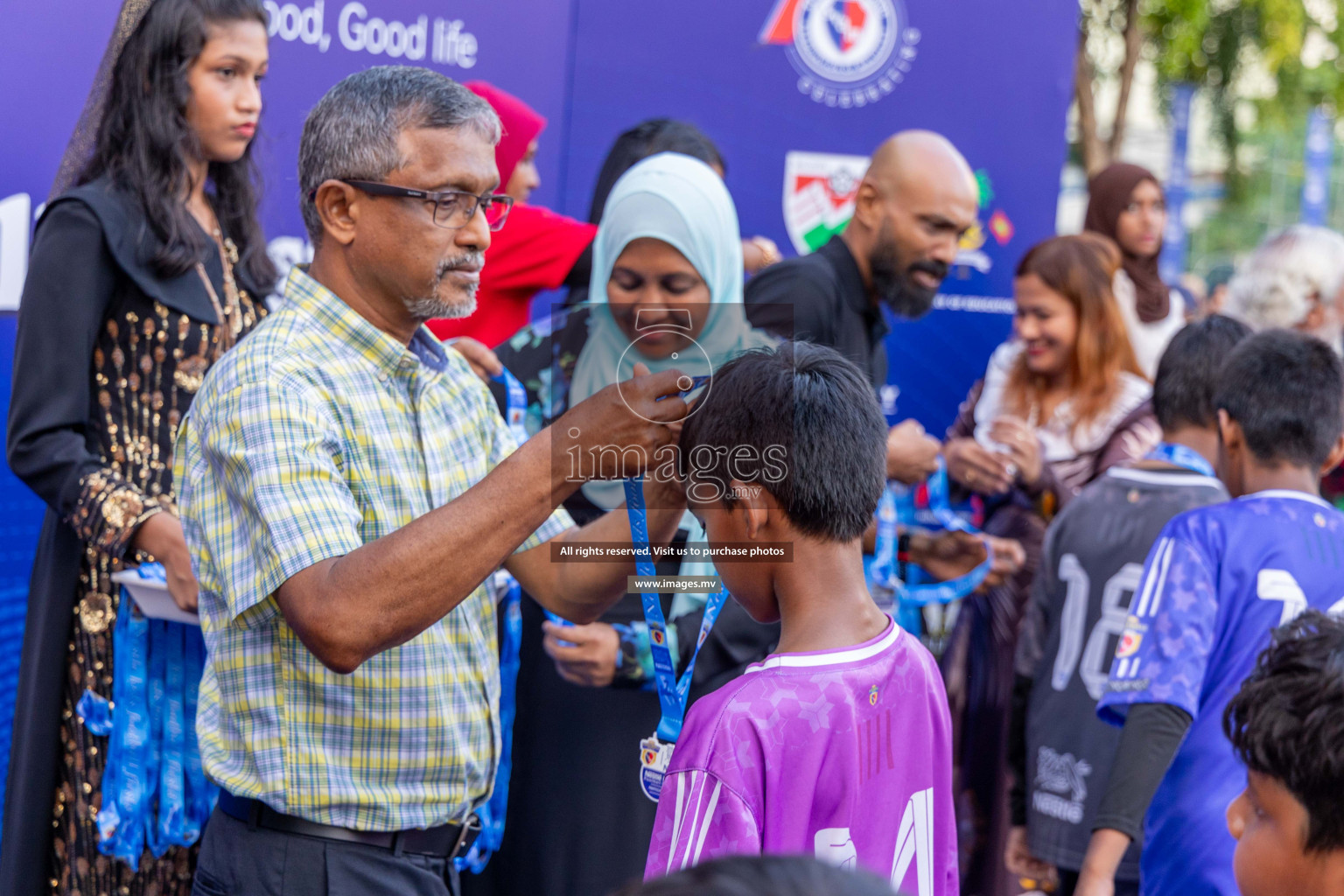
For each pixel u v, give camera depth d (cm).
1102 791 249
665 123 257
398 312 145
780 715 118
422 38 257
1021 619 307
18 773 194
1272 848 118
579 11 274
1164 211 360
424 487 148
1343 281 369
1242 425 195
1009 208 324
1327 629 121
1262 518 187
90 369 192
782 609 130
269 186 244
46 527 198
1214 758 184
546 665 208
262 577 130
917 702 130
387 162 136
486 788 156
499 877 209
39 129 226
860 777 122
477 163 139
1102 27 788
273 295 216
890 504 270
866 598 131
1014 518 313
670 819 118
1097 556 255
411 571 122
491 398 168
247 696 140
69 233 187
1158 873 188
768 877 53
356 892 141
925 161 259
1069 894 261
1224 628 184
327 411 138
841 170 303
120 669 190
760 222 297
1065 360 317
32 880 193
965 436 325
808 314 240
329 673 140
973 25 313
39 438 184
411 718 143
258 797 139
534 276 245
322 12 247
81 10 228
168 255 191
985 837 306
